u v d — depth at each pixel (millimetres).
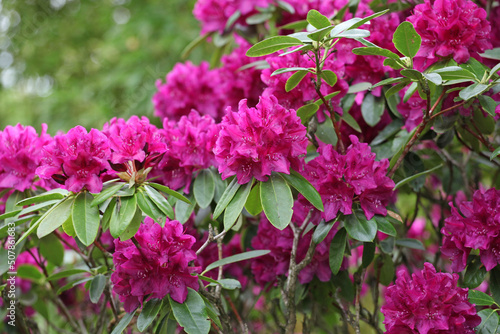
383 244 1293
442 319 1042
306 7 1566
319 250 1231
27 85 3934
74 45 3746
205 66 1689
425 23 1143
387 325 1076
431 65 1158
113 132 1090
